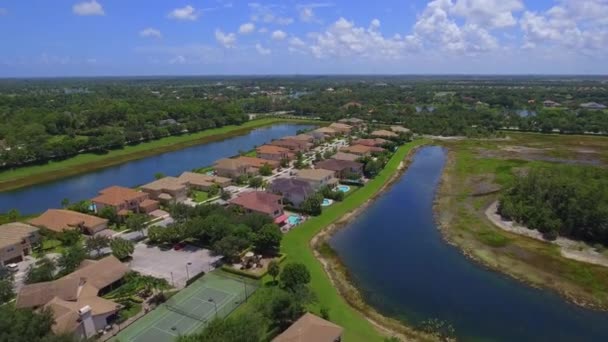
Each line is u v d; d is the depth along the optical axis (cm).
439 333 5238
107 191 9550
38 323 4241
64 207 9688
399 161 14412
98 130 18650
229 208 8606
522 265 6994
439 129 19788
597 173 9688
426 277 6700
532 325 5419
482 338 5156
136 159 15800
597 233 7700
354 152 14312
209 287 6072
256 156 14600
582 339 5141
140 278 5978
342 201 10188
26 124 19025
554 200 8475
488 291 6262
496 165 13412
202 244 7606
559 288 6281
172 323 5206
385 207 10069
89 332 4906
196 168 14088
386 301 5978
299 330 4475
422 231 8631
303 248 7600
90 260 6500
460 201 10306
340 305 5778
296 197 9700
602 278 6475
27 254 7388
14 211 8938
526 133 19562
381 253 7581
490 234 8238
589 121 19700
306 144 16012
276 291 5344
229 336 4238
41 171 13562
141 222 8144
